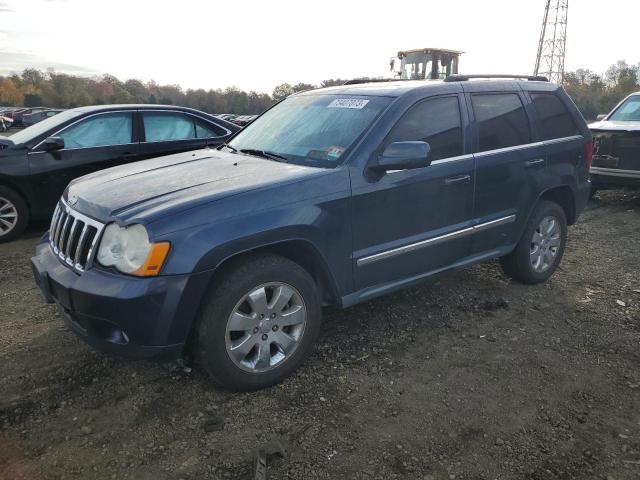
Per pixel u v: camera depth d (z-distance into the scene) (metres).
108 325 2.80
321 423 2.89
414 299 4.48
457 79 4.13
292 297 3.17
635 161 7.54
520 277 4.75
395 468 2.56
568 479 2.51
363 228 3.40
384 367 3.45
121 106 6.86
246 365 3.07
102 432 2.79
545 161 4.56
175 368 3.35
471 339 3.83
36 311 4.21
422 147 3.23
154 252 2.67
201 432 2.80
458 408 3.03
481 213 4.12
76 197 3.28
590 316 4.21
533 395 3.16
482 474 2.53
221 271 2.97
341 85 4.56
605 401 3.10
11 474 2.49
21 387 3.16
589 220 7.30
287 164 3.49
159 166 3.71
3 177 6.05
